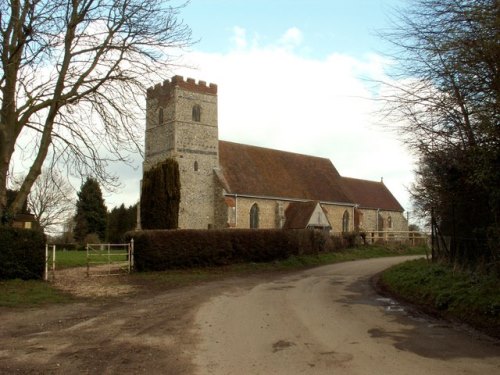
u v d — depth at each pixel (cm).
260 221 4656
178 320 1066
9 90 1736
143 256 2272
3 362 713
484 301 1045
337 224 5375
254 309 1224
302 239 3200
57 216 5969
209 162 4612
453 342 839
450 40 981
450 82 1052
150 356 746
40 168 1866
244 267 2603
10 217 1788
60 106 1817
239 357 739
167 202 3347
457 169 1359
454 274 1398
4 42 1669
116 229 6706
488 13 891
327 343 834
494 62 941
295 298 1448
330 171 5853
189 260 2439
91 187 6450
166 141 4547
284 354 757
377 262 3144
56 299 1428
